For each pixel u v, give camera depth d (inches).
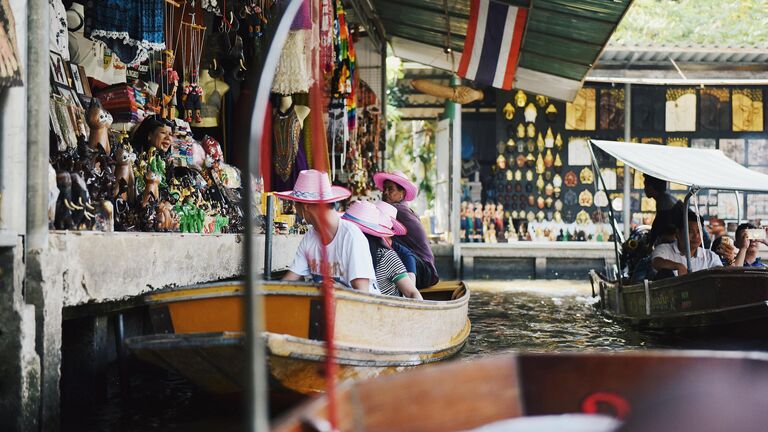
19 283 155.8
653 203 749.3
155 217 222.4
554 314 429.7
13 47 154.0
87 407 195.6
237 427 174.1
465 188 772.0
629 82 689.6
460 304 242.1
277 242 315.9
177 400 201.9
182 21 288.7
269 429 65.3
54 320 160.9
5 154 157.9
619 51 685.3
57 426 162.4
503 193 757.3
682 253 340.2
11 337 153.7
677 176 341.1
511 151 755.4
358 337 175.5
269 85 77.4
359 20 523.8
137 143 251.9
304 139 356.5
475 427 86.7
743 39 835.4
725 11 853.8
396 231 257.3
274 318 168.6
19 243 155.9
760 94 743.7
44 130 162.2
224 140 330.0
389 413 82.3
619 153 392.8
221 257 259.6
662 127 751.7
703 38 840.3
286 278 199.6
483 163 800.9
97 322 199.9
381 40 629.6
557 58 485.7
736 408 86.9
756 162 745.6
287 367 154.0
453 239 721.6
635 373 89.7
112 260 183.2
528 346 312.8
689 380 88.5
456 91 660.7
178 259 221.3
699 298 309.9
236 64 313.9
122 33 234.1
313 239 198.8
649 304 344.2
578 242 728.3
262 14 312.3
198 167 272.2
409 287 218.4
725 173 366.9
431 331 214.1
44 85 163.5
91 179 193.6
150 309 174.1
